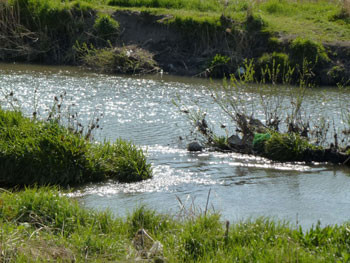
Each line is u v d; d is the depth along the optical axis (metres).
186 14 28.23
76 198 9.93
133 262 6.37
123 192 10.36
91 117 16.20
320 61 24.02
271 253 6.52
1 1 28.28
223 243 7.07
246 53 25.91
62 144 10.94
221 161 12.73
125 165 11.18
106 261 6.39
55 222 7.51
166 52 27.22
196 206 9.57
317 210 9.62
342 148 13.20
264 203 9.91
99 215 8.12
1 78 22.59
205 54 26.62
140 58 26.44
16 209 7.73
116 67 26.25
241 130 14.02
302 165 12.69
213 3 31.11
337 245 6.94
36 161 10.70
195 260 6.72
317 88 22.58
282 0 31.20
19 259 6.08
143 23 28.44
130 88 21.70
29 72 24.69
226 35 26.61
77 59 27.80
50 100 18.36
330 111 17.39
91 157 11.20
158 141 14.09
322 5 31.06
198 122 14.24
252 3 28.25
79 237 6.92
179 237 7.21
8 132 11.35
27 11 28.55
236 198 10.15
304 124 13.88
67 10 28.42
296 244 6.78
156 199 9.95
